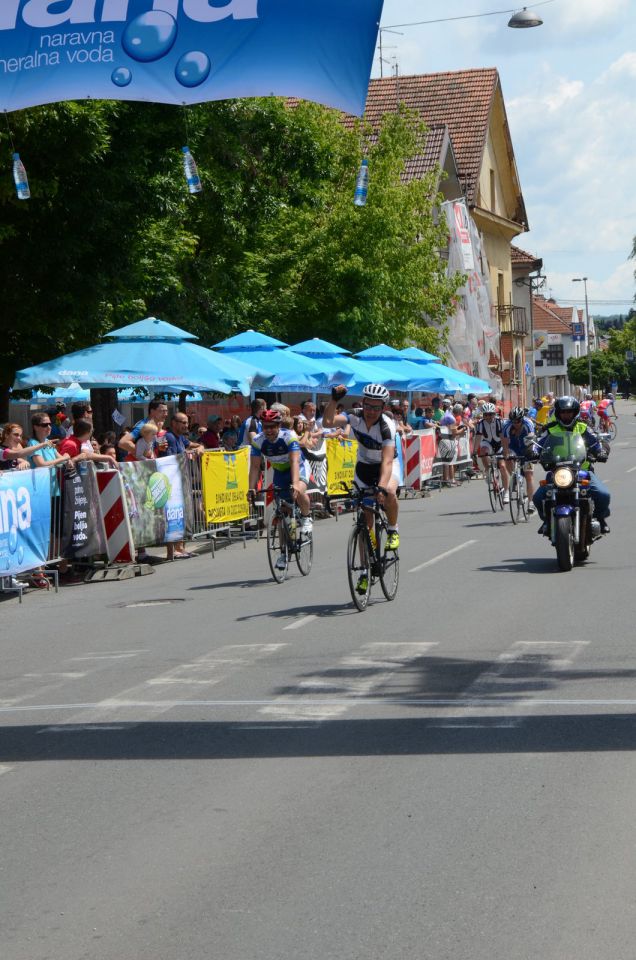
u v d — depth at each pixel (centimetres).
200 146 2972
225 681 951
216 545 2097
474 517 2352
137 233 2498
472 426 3609
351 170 3994
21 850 588
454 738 755
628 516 2205
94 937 481
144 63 1339
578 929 471
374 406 1278
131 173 2347
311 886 525
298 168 3319
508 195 6731
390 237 3925
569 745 732
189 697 900
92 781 699
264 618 1261
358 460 1311
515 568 1577
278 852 569
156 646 1128
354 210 3872
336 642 1100
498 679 919
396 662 998
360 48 1334
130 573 1705
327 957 455
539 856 551
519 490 2180
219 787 675
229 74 1334
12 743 795
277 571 1541
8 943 479
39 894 530
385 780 674
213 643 1127
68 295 2327
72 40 1348
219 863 557
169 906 509
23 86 1360
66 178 2266
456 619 1203
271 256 3697
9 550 1498
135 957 461
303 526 1567
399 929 477
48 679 1002
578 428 1572
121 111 2295
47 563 1590
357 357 3397
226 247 3350
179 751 753
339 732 780
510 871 534
